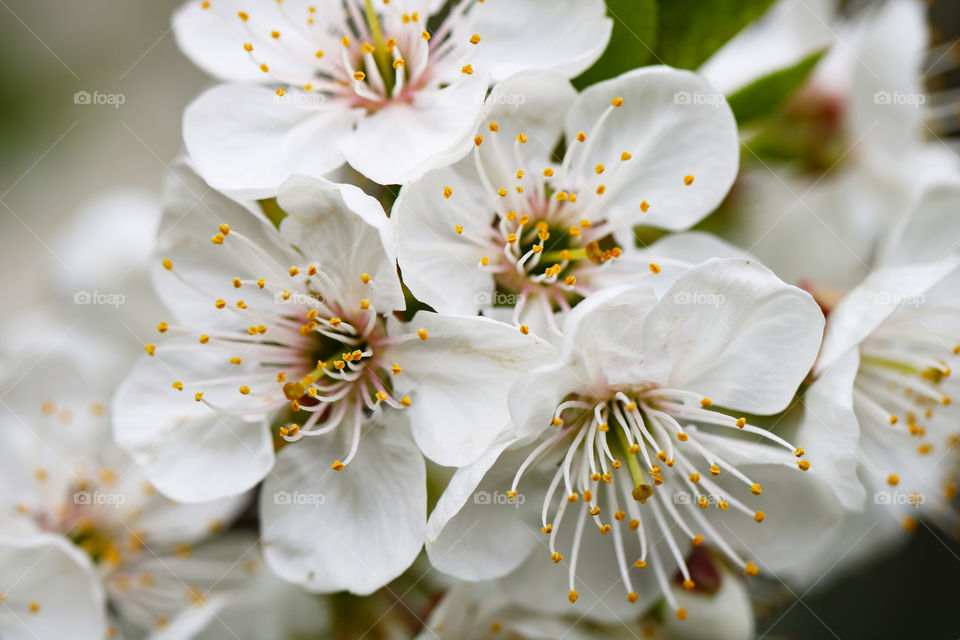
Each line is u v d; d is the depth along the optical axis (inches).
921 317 5.9
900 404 5.9
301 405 5.6
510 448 5.4
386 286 5.4
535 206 5.7
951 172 6.5
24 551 5.7
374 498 5.5
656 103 5.6
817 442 5.5
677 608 5.6
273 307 5.7
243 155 5.7
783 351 5.4
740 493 5.6
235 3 5.9
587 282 5.6
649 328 5.4
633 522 5.5
